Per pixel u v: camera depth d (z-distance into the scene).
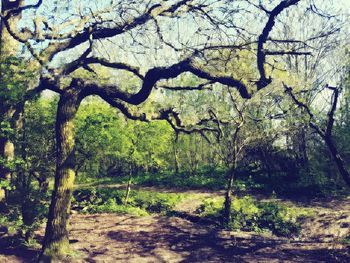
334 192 22.17
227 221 16.72
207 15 11.37
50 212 9.96
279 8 9.67
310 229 15.82
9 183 11.05
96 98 19.02
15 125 11.47
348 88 20.27
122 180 33.03
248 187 25.12
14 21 13.57
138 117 11.38
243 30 11.17
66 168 10.03
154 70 9.96
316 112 16.77
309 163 25.20
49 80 10.49
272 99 16.23
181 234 14.96
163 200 21.27
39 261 9.63
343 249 12.55
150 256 11.91
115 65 11.37
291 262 11.27
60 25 11.30
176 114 12.31
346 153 23.61
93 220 17.48
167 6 11.24
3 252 10.99
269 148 25.42
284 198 21.92
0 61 10.91
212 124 17.86
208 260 11.59
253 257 11.90
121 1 11.40
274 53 10.17
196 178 29.64
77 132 13.41
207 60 10.57
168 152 37.78
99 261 10.92
